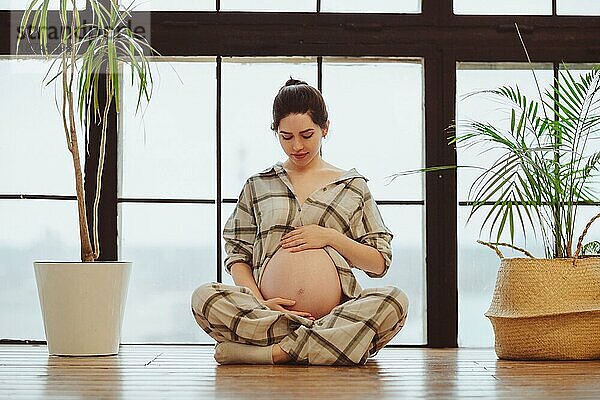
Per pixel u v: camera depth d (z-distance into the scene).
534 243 4.48
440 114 4.46
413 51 4.48
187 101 4.51
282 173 3.78
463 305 4.46
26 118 4.49
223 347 3.41
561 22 4.50
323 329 3.34
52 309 3.73
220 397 2.46
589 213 4.45
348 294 3.56
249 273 3.72
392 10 4.53
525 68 4.53
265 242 3.66
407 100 4.53
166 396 2.49
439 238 4.42
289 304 3.47
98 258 4.40
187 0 4.50
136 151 4.49
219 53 4.47
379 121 4.52
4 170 4.48
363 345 3.33
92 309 3.72
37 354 3.82
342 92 4.52
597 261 3.71
